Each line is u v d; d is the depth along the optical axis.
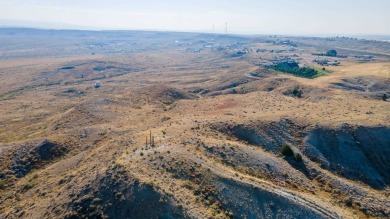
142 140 63.75
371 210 51.59
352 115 81.88
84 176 49.88
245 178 50.72
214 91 179.00
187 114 97.12
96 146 75.94
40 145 76.88
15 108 168.12
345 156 66.38
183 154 54.44
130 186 43.66
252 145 67.44
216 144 60.91
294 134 72.81
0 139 107.00
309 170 61.19
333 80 157.38
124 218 40.31
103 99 130.75
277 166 59.00
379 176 62.72
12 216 46.56
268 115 81.38
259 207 45.34
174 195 43.19
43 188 54.47
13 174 67.31
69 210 42.38
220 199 45.47
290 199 47.09
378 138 70.38
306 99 122.00
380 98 119.12
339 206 51.34
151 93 153.00
